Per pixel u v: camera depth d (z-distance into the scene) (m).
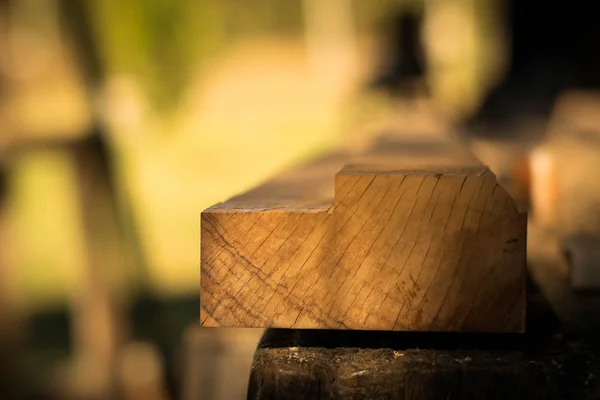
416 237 1.16
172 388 5.81
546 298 1.50
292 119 15.62
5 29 5.83
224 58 17.17
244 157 13.80
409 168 1.33
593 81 5.24
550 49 5.57
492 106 5.47
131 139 9.01
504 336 1.28
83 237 6.16
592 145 2.29
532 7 5.64
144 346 6.40
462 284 1.16
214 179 12.83
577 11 5.39
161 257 10.07
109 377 5.98
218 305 1.21
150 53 8.00
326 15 17.91
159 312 7.09
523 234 1.14
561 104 4.65
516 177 2.50
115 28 7.42
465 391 1.16
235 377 2.44
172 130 8.87
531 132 3.70
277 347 1.25
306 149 13.89
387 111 5.64
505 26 6.84
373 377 1.17
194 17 8.80
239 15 19.11
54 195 11.45
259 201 1.33
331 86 16.88
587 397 1.14
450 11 13.59
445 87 12.21
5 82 5.66
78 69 6.32
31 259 10.41
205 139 14.45
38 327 8.48
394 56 8.08
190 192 12.32
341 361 1.20
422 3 9.11
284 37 19.53
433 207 1.16
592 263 1.54
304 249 1.19
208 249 1.21
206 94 15.43
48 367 6.98
